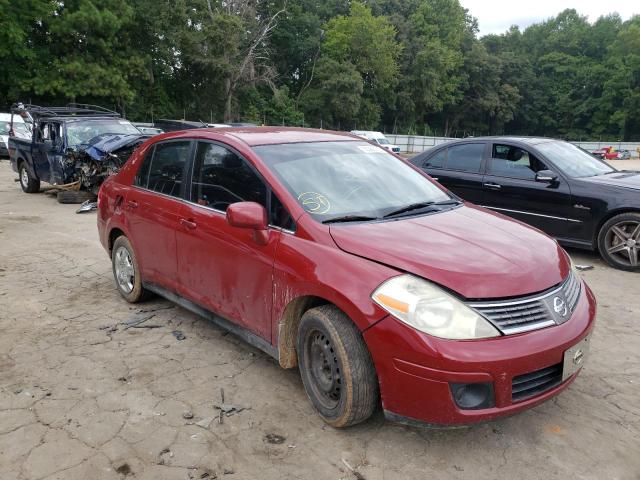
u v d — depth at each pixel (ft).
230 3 143.43
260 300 11.25
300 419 10.43
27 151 40.91
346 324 9.48
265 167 11.66
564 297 9.58
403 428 10.14
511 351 8.45
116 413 10.61
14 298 17.35
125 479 8.72
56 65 105.40
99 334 14.48
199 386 11.69
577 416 10.65
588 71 269.85
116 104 120.88
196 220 12.94
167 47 128.06
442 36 221.87
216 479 8.72
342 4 194.70
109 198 16.94
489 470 8.98
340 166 12.60
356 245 9.78
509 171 24.40
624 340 14.40
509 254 9.77
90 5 104.83
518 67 264.11
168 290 14.71
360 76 164.66
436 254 9.41
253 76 150.71
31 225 29.53
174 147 14.61
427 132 212.23
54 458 9.23
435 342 8.40
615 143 196.95
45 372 12.34
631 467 9.10
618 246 21.22
